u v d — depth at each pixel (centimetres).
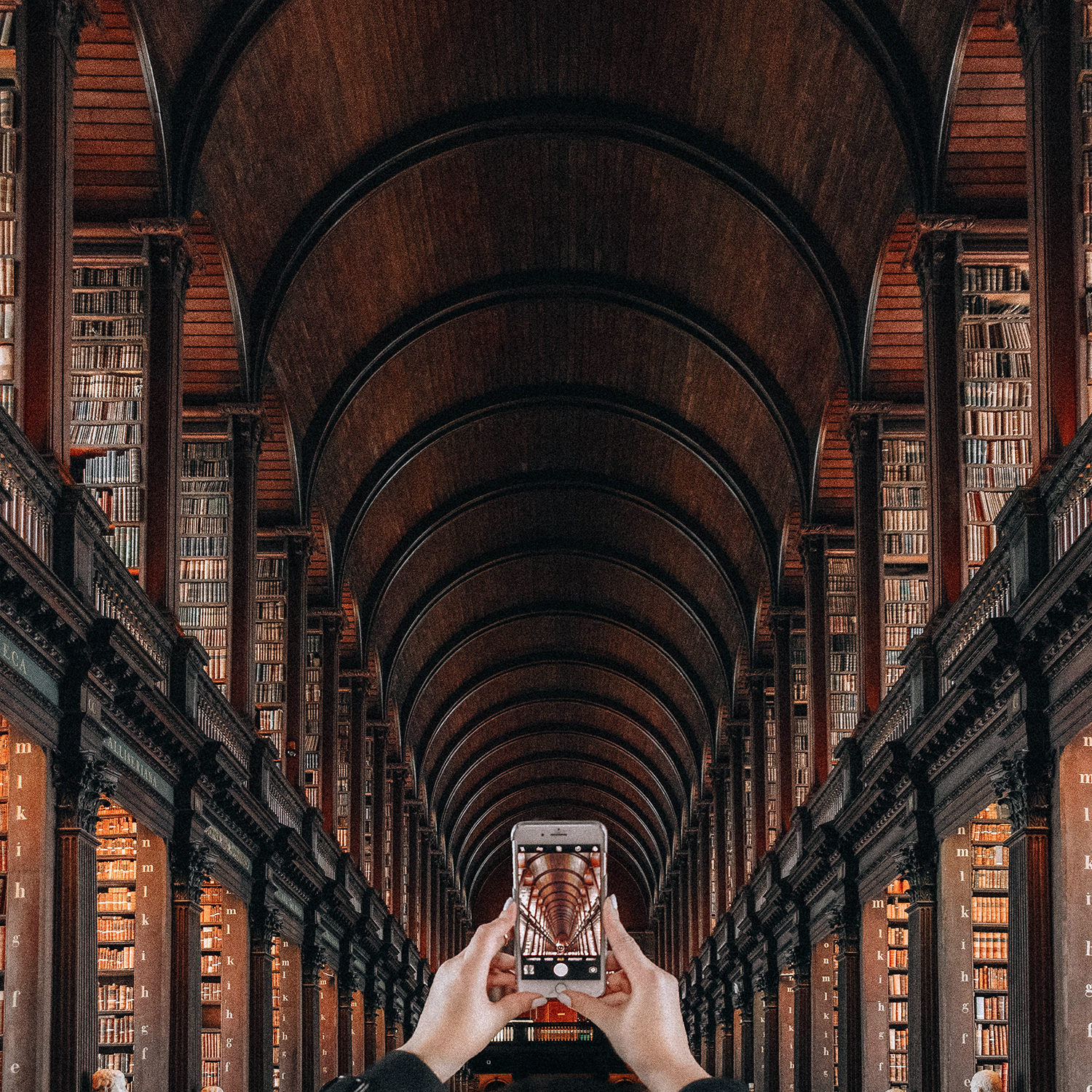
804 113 1886
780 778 2717
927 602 2003
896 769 1641
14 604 1035
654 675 4375
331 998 2628
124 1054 1518
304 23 1739
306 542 2408
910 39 1642
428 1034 145
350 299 2353
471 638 4038
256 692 2223
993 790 1318
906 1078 1892
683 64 1966
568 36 1948
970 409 1611
